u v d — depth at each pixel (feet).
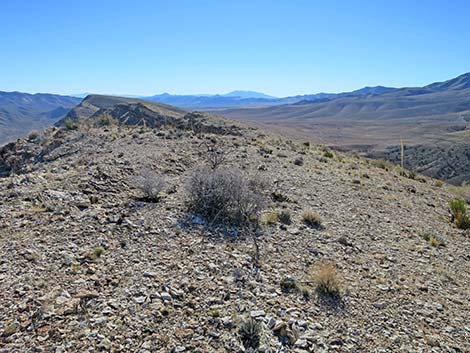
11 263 22.58
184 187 40.52
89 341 16.71
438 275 28.78
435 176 277.44
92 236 27.17
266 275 24.72
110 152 57.98
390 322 21.59
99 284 21.29
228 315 19.70
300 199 43.86
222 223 33.01
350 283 25.46
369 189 54.54
